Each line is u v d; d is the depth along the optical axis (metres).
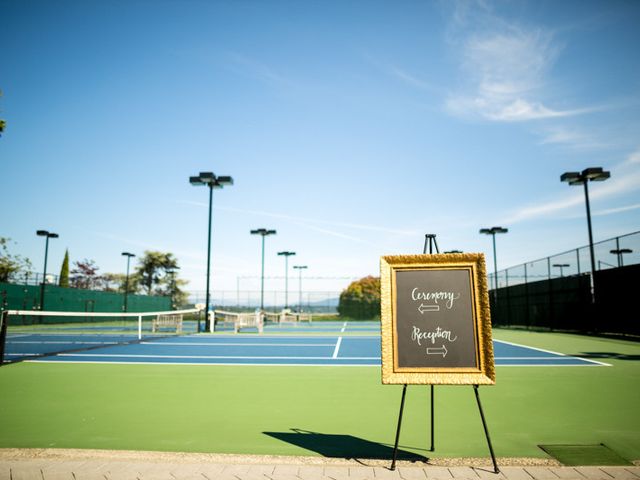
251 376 8.77
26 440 4.65
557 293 23.34
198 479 3.63
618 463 3.99
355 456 4.17
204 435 4.81
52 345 15.88
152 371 9.39
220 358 11.76
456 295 4.12
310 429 5.06
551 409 5.95
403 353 4.02
